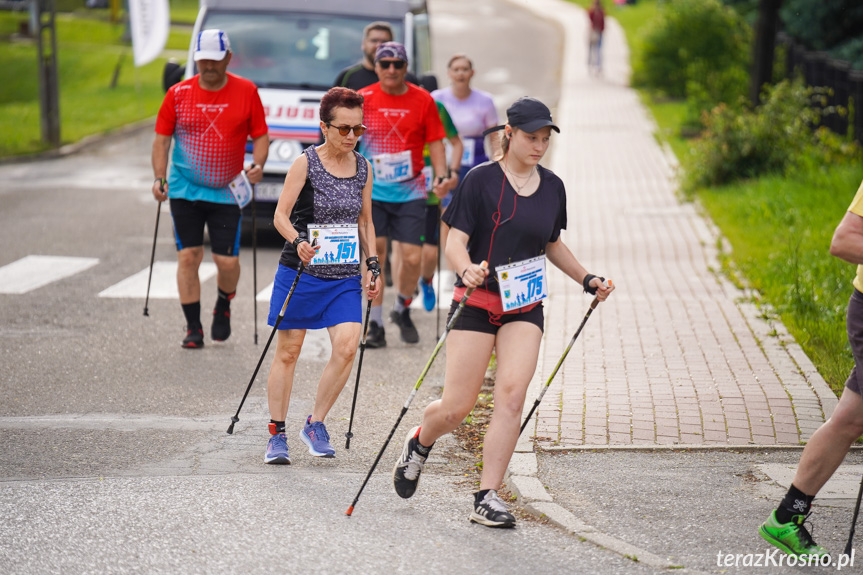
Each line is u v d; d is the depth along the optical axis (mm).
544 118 14531
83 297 30641
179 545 14250
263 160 25094
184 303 25656
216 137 24359
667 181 50812
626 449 18297
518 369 14875
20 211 44000
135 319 28391
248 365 24453
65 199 47094
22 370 23625
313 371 24312
